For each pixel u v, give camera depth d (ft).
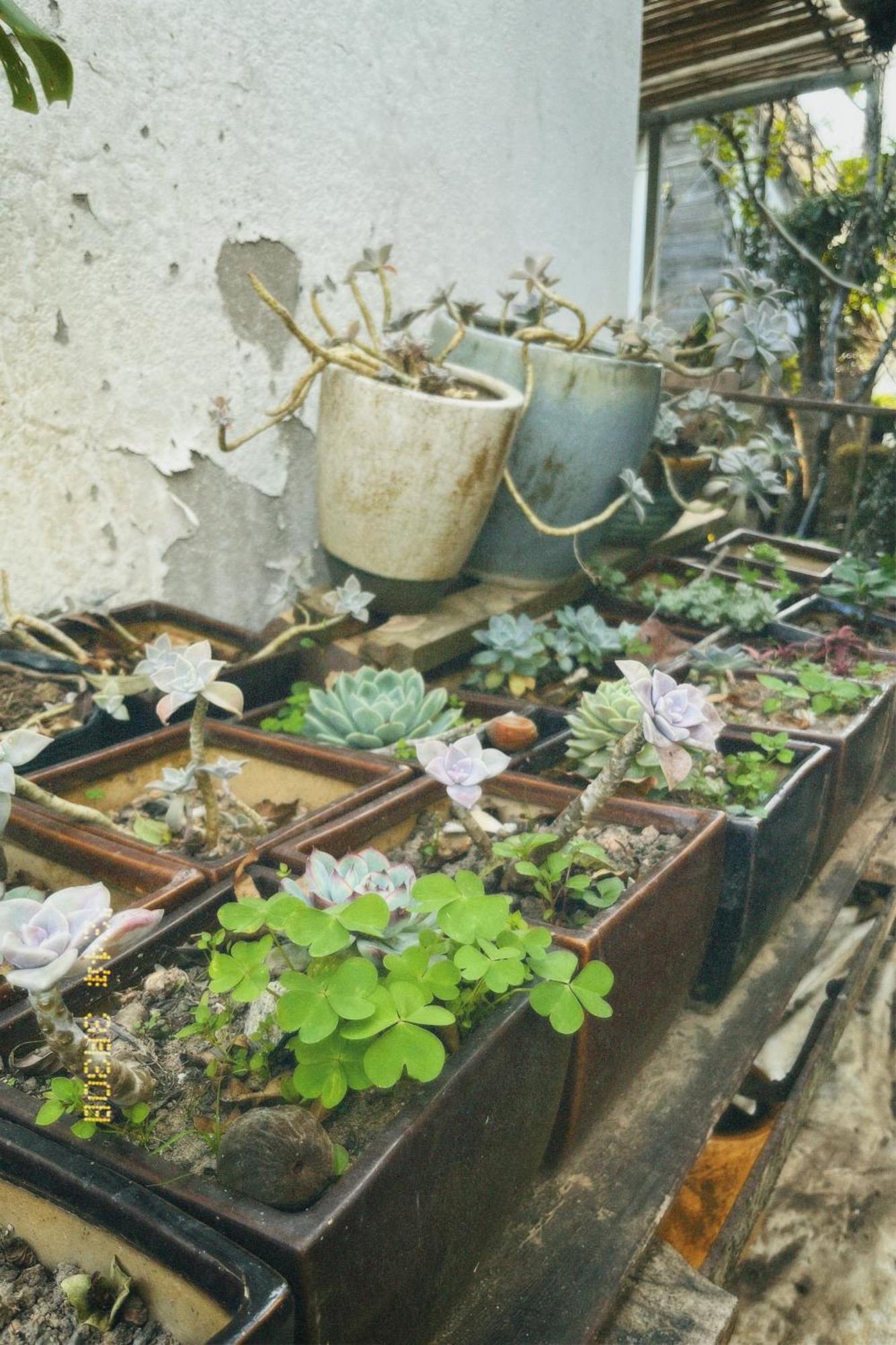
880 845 8.66
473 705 7.77
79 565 8.33
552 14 12.34
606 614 10.56
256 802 6.12
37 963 2.52
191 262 8.66
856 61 17.61
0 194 7.20
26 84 5.11
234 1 8.47
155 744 6.02
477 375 8.94
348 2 9.52
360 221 10.28
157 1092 3.46
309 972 3.58
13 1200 2.97
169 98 8.15
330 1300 2.69
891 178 21.06
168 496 8.91
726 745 6.97
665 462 10.68
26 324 7.56
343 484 8.18
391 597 8.68
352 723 6.80
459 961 3.39
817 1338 5.28
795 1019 7.44
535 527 9.27
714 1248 4.57
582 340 9.30
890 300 22.88
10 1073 3.44
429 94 10.77
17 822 4.86
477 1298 3.74
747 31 16.51
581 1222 4.13
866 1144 6.43
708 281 25.49
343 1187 2.75
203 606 9.47
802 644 9.21
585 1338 3.57
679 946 4.87
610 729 5.76
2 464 7.63
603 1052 4.26
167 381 8.68
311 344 7.80
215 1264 2.55
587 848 4.63
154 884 4.45
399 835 5.52
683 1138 4.66
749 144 24.06
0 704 6.75
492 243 12.29
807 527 19.90
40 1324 2.80
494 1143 3.45
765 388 19.04
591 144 13.71
